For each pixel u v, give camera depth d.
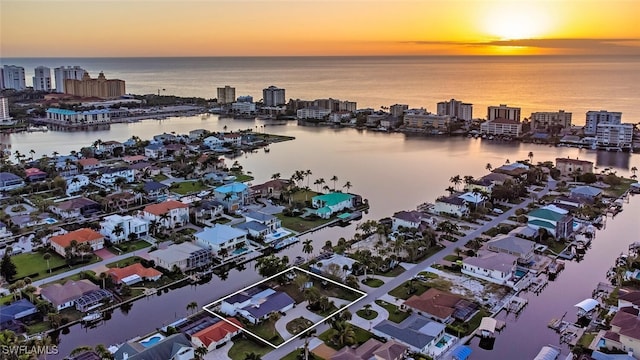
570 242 158.25
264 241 159.50
